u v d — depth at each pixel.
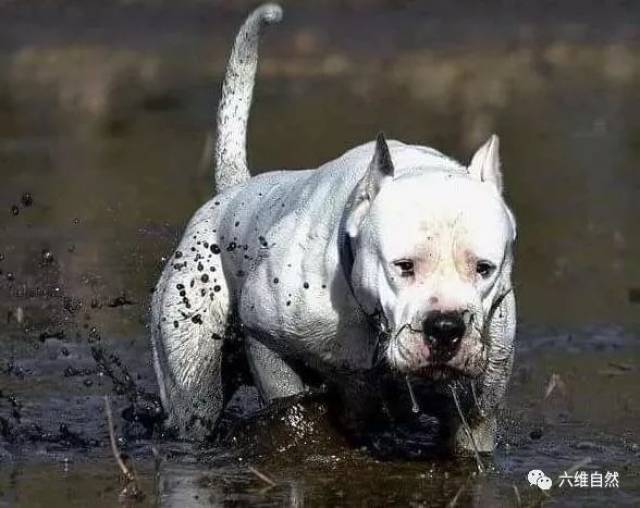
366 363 11.70
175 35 45.00
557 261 20.61
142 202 24.61
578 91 36.41
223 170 14.52
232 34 45.00
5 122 33.56
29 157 29.30
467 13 46.72
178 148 30.06
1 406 14.38
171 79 38.81
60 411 14.19
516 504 11.20
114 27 45.72
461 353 10.25
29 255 20.67
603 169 27.31
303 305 11.59
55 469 12.22
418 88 37.00
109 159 28.97
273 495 11.41
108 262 19.98
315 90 36.75
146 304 17.73
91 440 13.20
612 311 18.05
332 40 43.50
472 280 10.43
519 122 32.28
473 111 33.69
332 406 12.47
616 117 32.84
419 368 10.30
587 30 44.34
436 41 43.44
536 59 40.94
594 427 13.49
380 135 10.77
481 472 11.98
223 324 13.04
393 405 12.16
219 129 14.63
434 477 11.88
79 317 17.62
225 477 11.92
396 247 10.45
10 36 44.78
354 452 12.45
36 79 39.22
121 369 15.20
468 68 39.88
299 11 47.19
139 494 11.41
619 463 12.38
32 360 16.02
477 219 10.47
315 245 11.59
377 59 41.19
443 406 12.12
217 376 13.16
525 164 27.94
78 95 36.78
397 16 46.47
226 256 12.89
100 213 23.73
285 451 12.41
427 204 10.51
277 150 28.89
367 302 10.89
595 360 15.95
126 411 13.79
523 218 23.50
